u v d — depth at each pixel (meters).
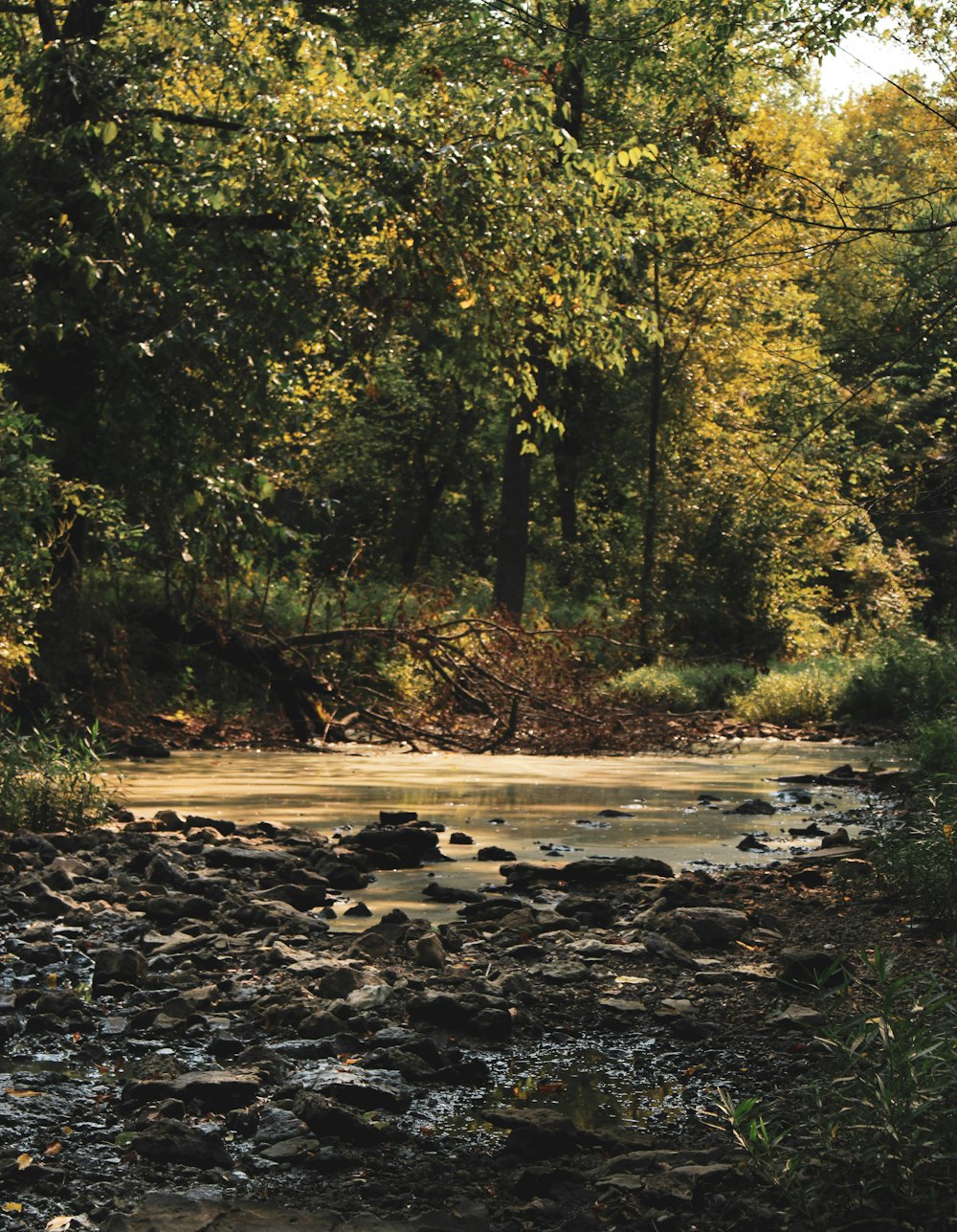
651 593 30.38
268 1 16.73
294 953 6.16
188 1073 4.46
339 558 36.75
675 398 32.34
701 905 7.25
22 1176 3.68
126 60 16.83
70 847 8.59
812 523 30.52
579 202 17.36
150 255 16.44
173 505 16.61
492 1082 4.59
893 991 3.97
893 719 20.84
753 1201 3.53
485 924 6.80
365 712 17.44
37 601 13.55
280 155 16.22
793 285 30.30
